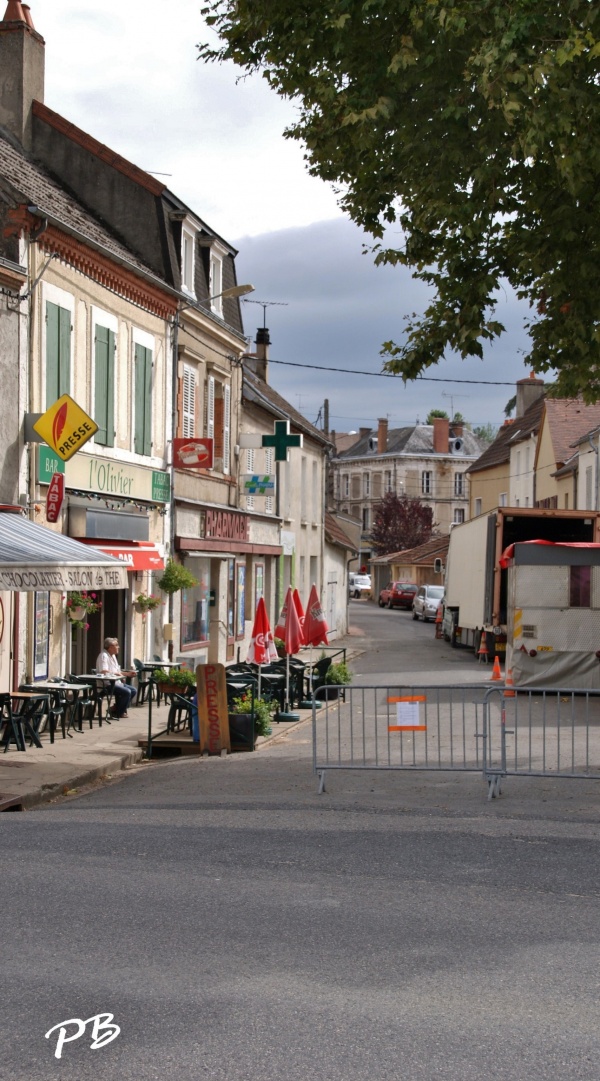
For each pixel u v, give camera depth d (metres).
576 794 11.72
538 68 11.80
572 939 6.37
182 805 11.04
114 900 7.06
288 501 35.69
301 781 12.73
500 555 29.55
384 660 33.47
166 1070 4.52
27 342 16.73
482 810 10.64
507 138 13.03
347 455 111.88
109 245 20.12
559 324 14.90
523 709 19.86
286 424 27.89
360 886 7.52
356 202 14.93
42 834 9.29
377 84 13.27
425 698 12.00
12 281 16.23
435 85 12.98
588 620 22.58
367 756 14.31
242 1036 4.85
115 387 20.34
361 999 5.32
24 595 16.58
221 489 27.25
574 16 12.26
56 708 15.73
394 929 6.51
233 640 28.27
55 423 16.47
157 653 22.80
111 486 20.05
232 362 27.81
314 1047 4.74
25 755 14.34
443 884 7.60
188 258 24.28
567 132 12.34
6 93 22.55
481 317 14.80
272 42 13.86
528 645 22.67
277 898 7.17
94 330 19.34
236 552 28.39
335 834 9.33
